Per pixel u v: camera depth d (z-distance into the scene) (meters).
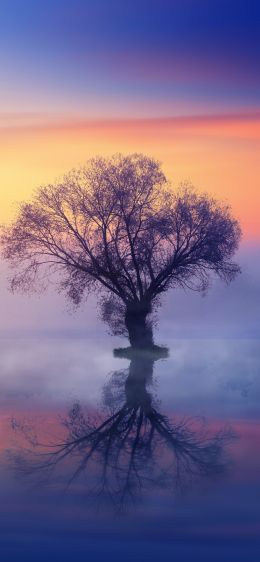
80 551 11.59
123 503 13.91
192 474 15.79
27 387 27.89
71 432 20.27
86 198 37.91
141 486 15.06
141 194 38.16
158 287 38.91
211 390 26.95
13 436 19.78
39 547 11.80
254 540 12.10
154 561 11.26
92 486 15.09
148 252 37.91
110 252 37.72
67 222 37.91
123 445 18.72
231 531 12.45
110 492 14.61
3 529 12.59
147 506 13.80
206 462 16.78
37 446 18.66
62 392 26.86
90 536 12.20
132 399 25.22
